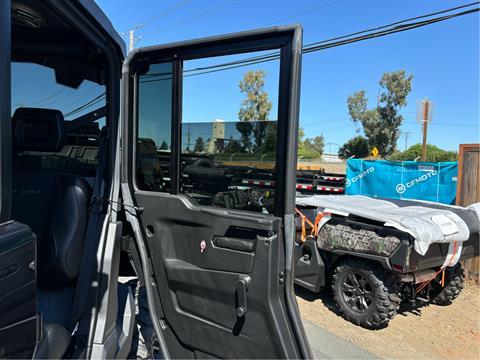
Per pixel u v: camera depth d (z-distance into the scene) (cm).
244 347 194
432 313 464
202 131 220
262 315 188
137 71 236
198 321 213
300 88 179
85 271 204
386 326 417
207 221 208
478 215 471
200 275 211
